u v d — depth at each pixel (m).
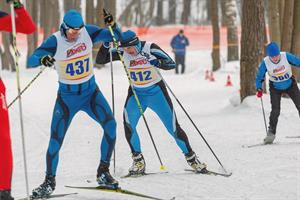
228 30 60.38
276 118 19.97
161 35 84.94
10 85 42.81
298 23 31.48
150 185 14.02
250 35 29.70
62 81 12.69
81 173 16.44
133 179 14.97
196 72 57.91
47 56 12.09
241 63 30.30
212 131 23.81
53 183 12.74
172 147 20.39
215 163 16.88
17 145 21.97
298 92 20.11
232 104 31.06
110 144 12.74
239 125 25.20
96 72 52.66
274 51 19.67
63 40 12.29
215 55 57.62
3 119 10.72
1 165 10.70
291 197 12.17
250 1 29.48
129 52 15.12
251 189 13.16
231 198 12.33
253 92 29.98
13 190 14.12
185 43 58.16
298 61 19.83
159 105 15.53
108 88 43.03
